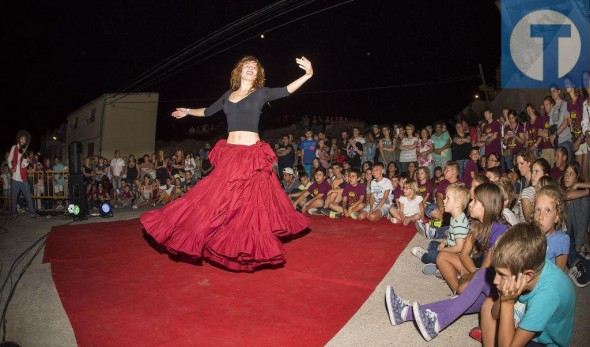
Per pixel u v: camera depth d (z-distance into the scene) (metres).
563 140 7.08
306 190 8.64
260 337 3.33
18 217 8.73
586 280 4.00
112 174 12.41
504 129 8.79
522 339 2.46
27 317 3.81
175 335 3.38
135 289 4.30
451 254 4.09
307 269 4.70
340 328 3.45
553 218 3.36
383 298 3.97
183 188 11.48
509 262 2.40
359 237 5.94
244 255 3.80
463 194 4.21
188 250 3.86
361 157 10.85
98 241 6.08
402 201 7.02
